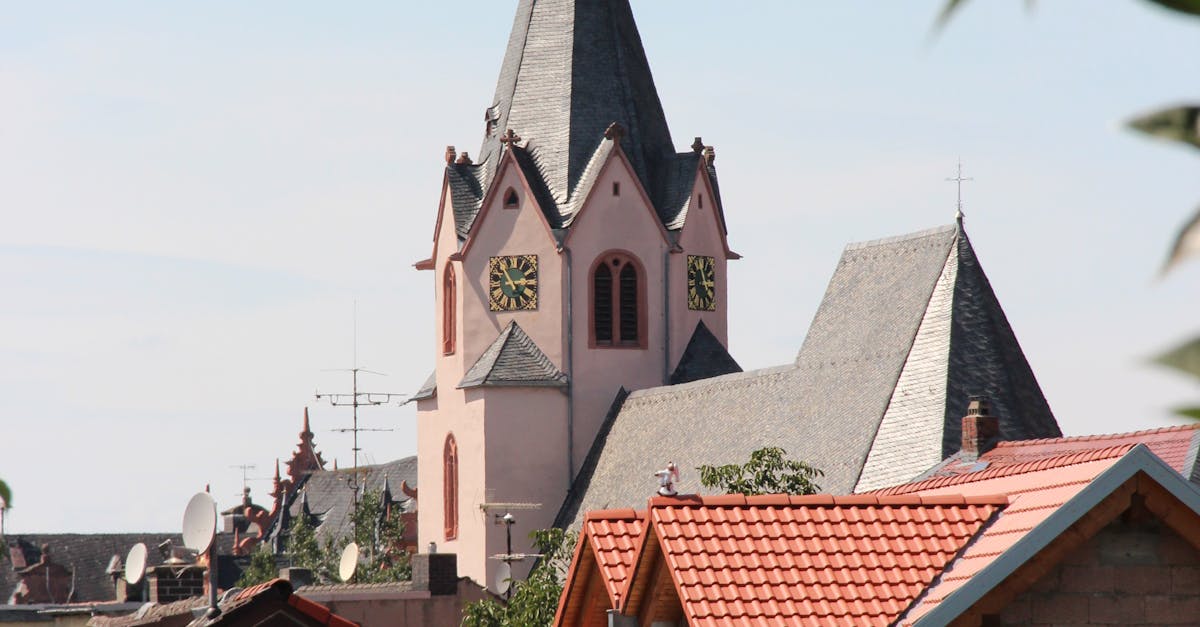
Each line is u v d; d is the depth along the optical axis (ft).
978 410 338.75
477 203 611.47
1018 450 255.29
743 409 513.04
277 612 187.83
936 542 139.13
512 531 590.14
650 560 143.43
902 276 460.96
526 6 625.41
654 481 541.34
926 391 424.46
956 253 444.96
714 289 611.88
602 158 599.16
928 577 136.05
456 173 614.75
